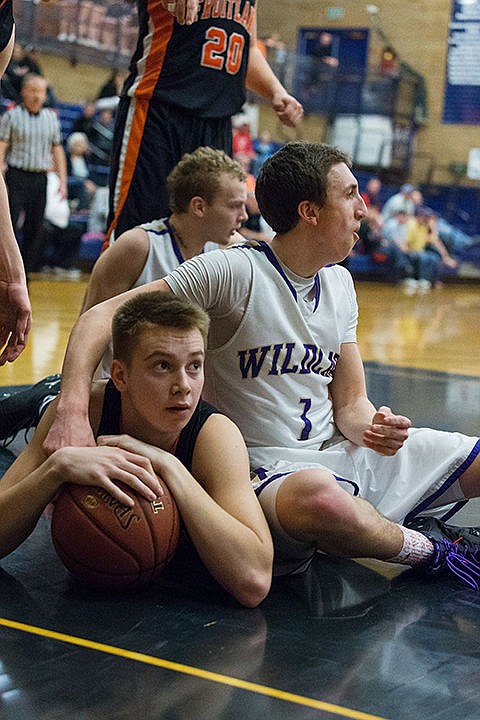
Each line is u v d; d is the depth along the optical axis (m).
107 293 4.06
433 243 19.75
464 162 20.95
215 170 3.96
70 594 2.63
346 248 3.01
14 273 2.98
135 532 2.51
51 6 16.08
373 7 20.86
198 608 2.57
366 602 2.71
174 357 2.57
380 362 7.82
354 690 2.10
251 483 2.80
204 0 4.62
